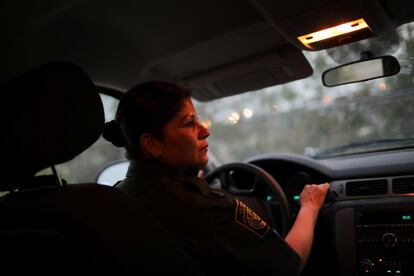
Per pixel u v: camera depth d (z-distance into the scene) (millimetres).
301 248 1360
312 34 2027
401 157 2164
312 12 1855
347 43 2115
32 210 967
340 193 2189
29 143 990
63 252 922
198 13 2121
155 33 2297
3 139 995
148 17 2156
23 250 939
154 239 1031
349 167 2248
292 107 3865
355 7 1801
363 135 2916
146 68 2609
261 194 2205
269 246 1228
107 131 1376
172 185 1252
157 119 1259
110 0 1988
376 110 2781
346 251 2080
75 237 940
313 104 3363
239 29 2217
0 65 2207
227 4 2035
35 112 1003
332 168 2289
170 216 1202
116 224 988
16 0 1857
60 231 942
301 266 1313
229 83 2764
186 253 1092
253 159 2521
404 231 1978
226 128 4215
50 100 1015
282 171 2465
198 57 2541
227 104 3248
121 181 1376
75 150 1027
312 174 2348
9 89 1031
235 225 1208
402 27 2098
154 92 1276
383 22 1939
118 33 2266
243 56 2500
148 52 2467
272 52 2406
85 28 2172
